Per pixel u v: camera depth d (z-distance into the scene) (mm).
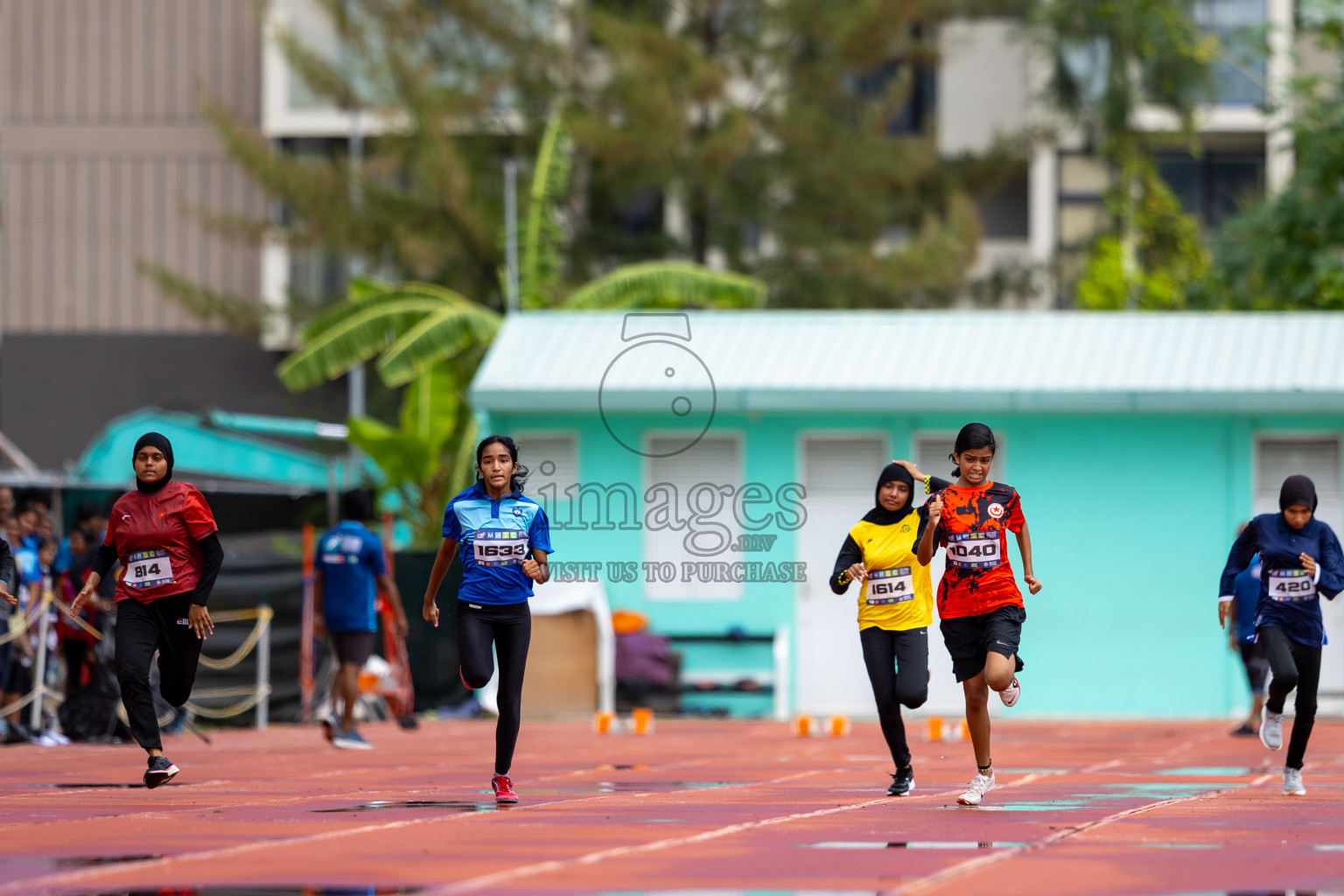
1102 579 59594
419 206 95062
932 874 19562
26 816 26125
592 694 58625
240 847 22156
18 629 44812
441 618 57062
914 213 99875
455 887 18672
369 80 97812
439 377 73562
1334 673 58406
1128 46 97812
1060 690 59375
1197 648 59125
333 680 43875
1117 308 94312
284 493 67125
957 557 27109
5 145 115188
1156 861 20656
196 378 113312
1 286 114812
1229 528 59375
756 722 56594
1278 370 59844
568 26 99625
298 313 99875
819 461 60781
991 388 58906
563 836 23359
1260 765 37219
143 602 29438
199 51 114438
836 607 60188
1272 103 92125
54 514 54219
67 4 115125
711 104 96375
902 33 97312
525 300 80688
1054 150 104688
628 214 105500
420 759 39500
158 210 114625
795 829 24203
